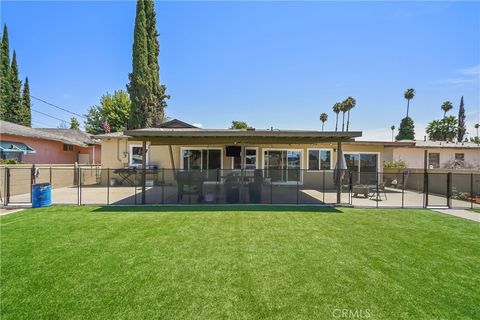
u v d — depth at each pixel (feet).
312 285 11.95
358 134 29.30
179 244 17.38
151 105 75.92
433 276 12.98
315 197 39.83
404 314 9.75
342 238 19.10
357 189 40.91
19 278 12.28
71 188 50.19
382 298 10.87
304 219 24.94
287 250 16.49
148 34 77.97
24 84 114.42
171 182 54.49
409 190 53.47
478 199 35.78
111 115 131.95
